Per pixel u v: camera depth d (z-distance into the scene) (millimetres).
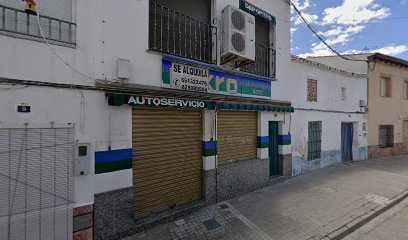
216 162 5945
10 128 3285
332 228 4816
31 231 3439
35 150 3465
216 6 5969
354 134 12016
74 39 3830
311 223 4996
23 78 3373
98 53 4031
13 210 3314
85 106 3896
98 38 4035
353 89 11758
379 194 6852
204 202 5660
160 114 5035
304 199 6254
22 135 3371
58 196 3648
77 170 3783
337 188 7211
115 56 4219
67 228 3725
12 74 3299
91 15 3973
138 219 4668
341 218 5250
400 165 11109
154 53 4723
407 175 9133
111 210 4164
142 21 4586
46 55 3553
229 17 5719
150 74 4676
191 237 4430
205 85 5605
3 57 3246
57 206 3639
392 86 13984
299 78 8828
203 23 5930
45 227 3543
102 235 4066
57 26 3725
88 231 3926
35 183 3467
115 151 4227
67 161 3725
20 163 3359
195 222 4941
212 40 5980
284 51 7941
